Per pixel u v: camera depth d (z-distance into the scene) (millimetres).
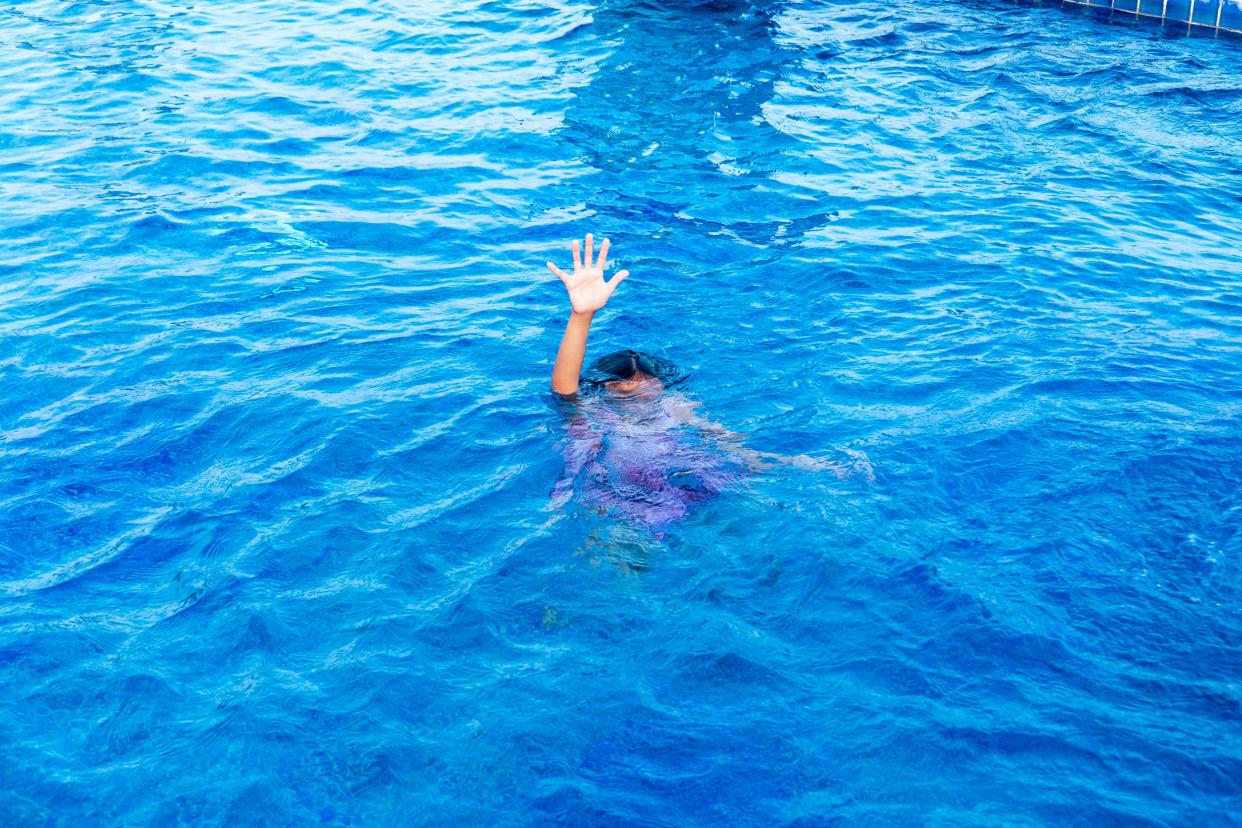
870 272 7672
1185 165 9812
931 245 8148
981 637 4172
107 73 11977
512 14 14312
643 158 9930
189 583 4617
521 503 5074
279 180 9312
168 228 8359
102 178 9273
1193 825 3363
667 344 6656
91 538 4930
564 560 4664
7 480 5328
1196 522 4824
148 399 6062
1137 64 12555
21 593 4562
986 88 11875
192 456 5551
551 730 3795
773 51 13109
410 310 7145
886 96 11617
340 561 4734
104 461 5500
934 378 6195
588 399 5918
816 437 5574
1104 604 4332
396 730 3811
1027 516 4895
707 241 8250
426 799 3533
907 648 4133
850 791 3520
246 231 8328
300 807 3516
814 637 4207
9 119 10602
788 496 5035
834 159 9922
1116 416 5727
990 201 9023
